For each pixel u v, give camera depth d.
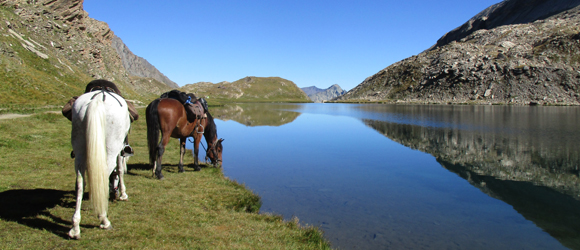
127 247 4.96
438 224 8.08
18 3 51.22
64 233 5.23
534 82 102.94
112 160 5.57
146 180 9.25
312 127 35.09
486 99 105.44
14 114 21.25
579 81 95.75
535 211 9.07
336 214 8.62
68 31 60.12
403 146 21.41
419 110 68.62
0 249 4.46
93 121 4.84
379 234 7.36
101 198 4.93
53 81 35.91
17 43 38.28
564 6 180.62
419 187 11.48
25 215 5.85
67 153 12.55
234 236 5.87
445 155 18.12
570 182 12.27
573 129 29.44
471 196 10.49
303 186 11.45
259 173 13.54
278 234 6.28
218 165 12.65
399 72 169.00
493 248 6.74
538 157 17.11
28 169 9.55
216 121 42.81
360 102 145.62
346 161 16.36
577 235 7.45
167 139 9.07
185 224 6.20
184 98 9.78
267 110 77.06
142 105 47.59
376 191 10.94
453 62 138.75
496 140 23.22
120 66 87.88
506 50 133.75
